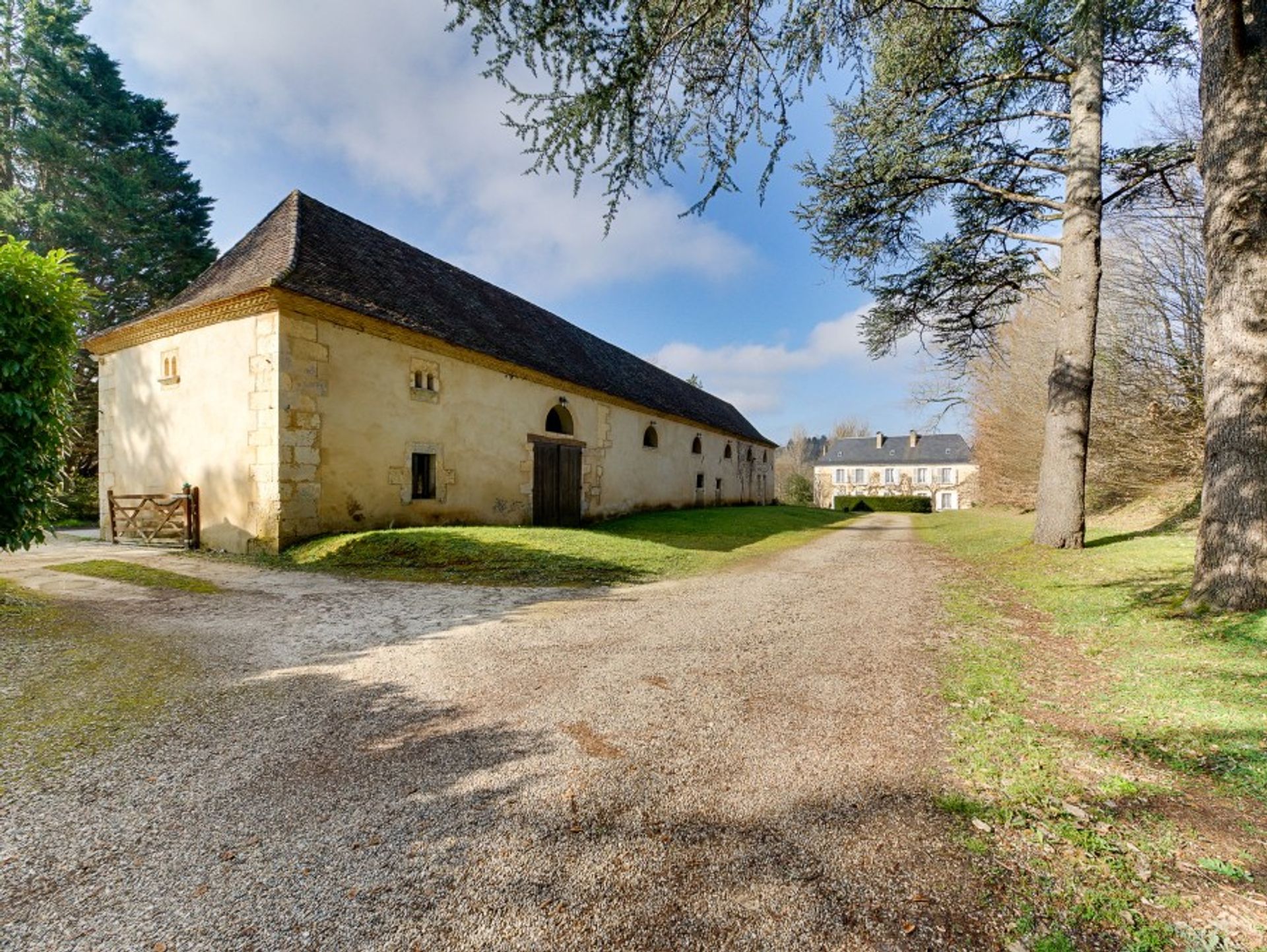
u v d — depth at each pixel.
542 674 3.68
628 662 3.95
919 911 1.61
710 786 2.29
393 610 5.60
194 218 23.77
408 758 2.52
